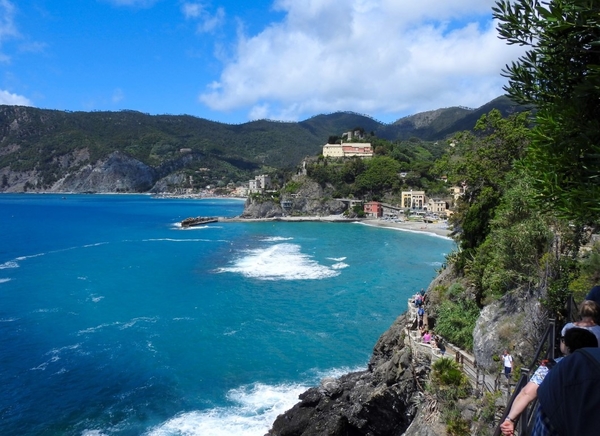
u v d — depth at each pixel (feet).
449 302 97.76
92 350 134.41
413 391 82.43
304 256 297.94
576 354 11.44
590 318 21.02
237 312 171.73
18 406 102.73
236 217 609.01
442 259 285.43
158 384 114.32
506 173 105.50
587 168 28.19
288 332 150.41
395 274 239.09
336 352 134.21
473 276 96.94
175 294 196.65
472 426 63.67
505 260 76.74
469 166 120.47
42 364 124.47
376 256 297.74
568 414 10.55
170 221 555.28
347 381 100.58
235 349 136.15
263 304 182.39
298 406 99.14
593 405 10.18
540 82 33.30
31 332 148.46
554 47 30.68
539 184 32.55
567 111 29.58
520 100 34.60
